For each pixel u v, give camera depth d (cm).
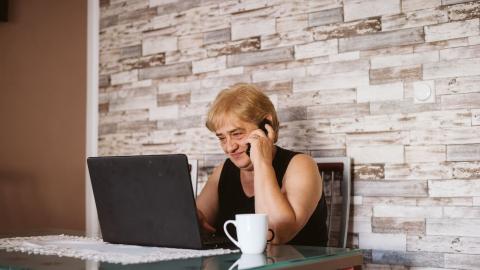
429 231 240
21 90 352
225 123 183
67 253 137
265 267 117
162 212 142
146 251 139
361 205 257
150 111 335
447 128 238
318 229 184
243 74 298
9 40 349
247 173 191
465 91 235
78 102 363
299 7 280
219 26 309
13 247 150
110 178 149
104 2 358
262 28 292
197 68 317
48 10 362
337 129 266
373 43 257
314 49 274
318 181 178
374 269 253
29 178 353
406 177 247
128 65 346
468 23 235
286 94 282
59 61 363
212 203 206
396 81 251
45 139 359
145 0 340
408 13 249
